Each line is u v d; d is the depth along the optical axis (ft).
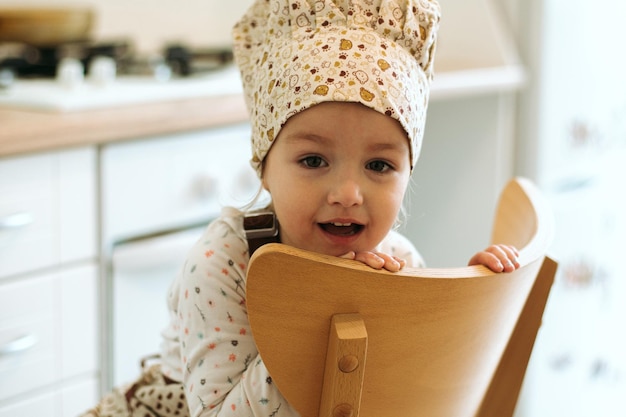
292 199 3.02
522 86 6.88
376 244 3.08
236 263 3.21
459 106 7.06
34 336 4.76
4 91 5.45
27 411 4.79
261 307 2.47
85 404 5.08
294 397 2.62
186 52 6.70
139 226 5.19
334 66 2.99
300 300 2.48
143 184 5.16
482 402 3.28
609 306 7.20
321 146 2.98
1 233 4.52
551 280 3.17
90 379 5.09
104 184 4.96
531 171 6.88
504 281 2.77
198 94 5.65
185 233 5.48
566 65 6.77
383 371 2.67
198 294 3.17
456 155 7.14
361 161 3.00
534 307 3.21
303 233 3.04
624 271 7.20
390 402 2.74
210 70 6.38
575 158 6.94
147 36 7.73
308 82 2.98
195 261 3.22
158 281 5.38
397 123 3.02
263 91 3.17
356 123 2.96
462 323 2.70
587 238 7.06
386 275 2.51
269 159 3.18
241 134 5.66
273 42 3.20
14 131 4.42
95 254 5.00
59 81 5.83
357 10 3.14
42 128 4.54
